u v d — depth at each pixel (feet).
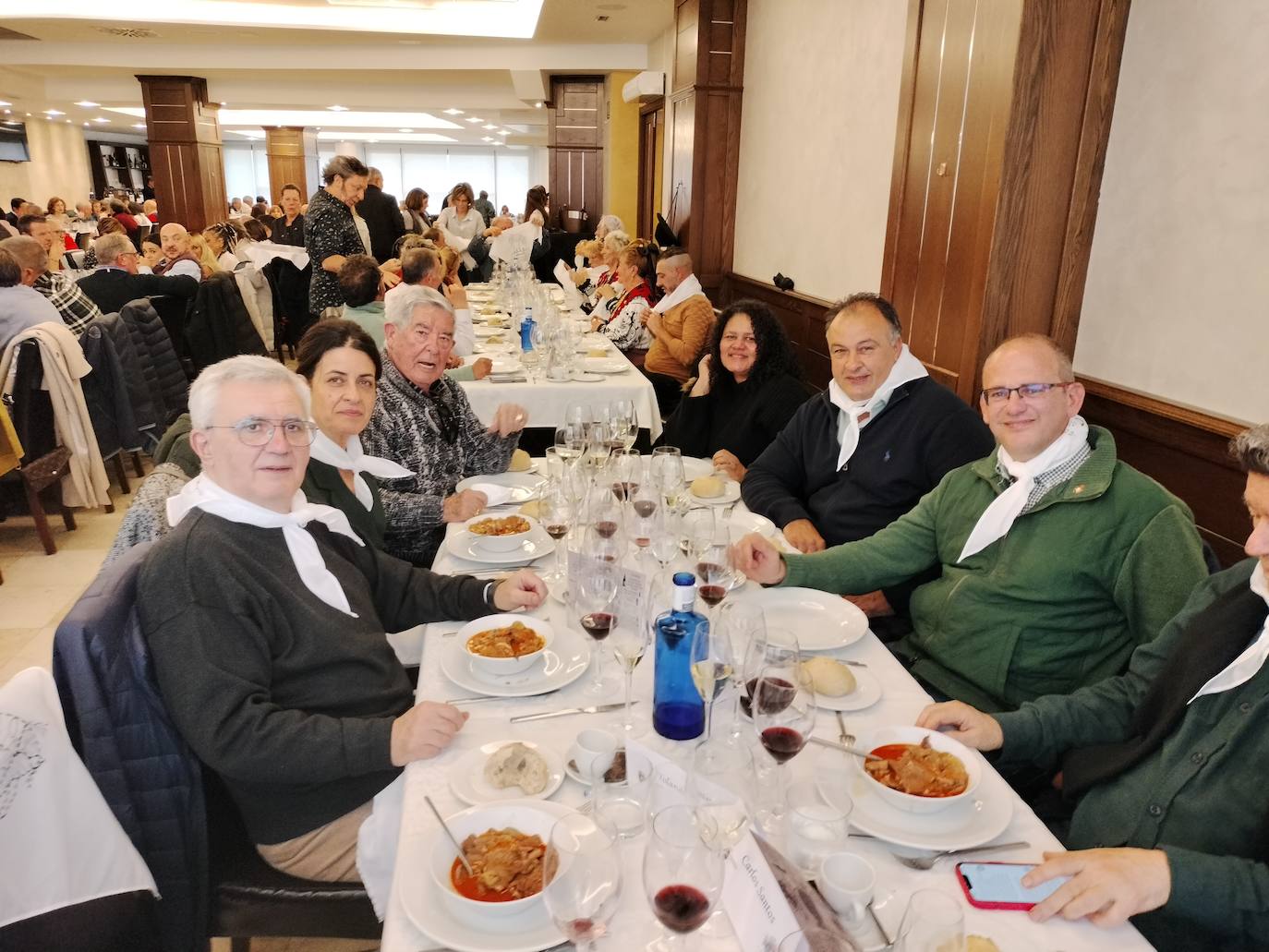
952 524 6.34
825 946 2.72
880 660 5.20
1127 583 5.41
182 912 4.43
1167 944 4.07
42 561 12.39
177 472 5.80
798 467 8.66
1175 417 8.41
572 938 2.92
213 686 4.19
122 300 18.25
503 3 28.25
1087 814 4.61
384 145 80.89
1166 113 8.68
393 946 3.04
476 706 4.53
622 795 3.82
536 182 82.58
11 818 3.67
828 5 15.94
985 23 10.11
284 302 24.71
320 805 4.58
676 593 4.10
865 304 7.77
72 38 31.12
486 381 12.51
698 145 21.47
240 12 28.45
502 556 6.46
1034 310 10.13
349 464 6.61
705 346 15.37
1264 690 4.08
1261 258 7.62
